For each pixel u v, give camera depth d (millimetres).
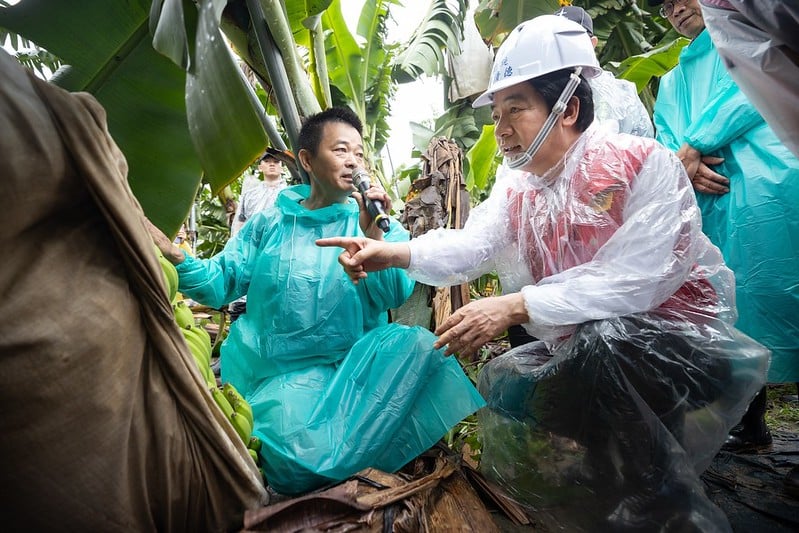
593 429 1395
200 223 5148
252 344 1747
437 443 1685
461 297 2164
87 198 1057
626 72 3520
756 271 1852
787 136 1521
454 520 1322
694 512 1269
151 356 1143
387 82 4395
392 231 1833
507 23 4000
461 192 2240
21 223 955
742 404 1358
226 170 1532
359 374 1604
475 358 2455
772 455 2070
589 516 1422
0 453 971
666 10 2215
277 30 2020
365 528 1206
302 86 2133
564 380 1419
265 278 1745
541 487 1518
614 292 1306
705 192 2041
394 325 1740
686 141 2053
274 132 2209
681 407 1337
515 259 1676
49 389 965
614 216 1391
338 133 1731
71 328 981
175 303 1532
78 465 1014
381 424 1509
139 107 1857
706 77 2100
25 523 1030
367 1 3885
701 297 1447
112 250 1093
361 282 1786
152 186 1900
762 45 1396
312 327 1686
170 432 1138
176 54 1392
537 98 1387
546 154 1441
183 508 1202
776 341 1832
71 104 990
